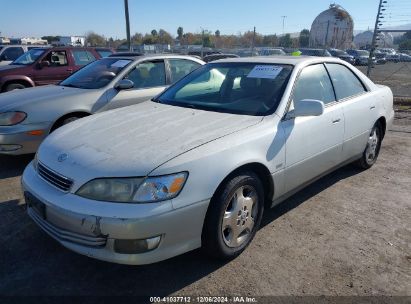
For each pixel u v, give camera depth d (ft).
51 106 15.92
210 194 8.45
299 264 9.55
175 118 10.62
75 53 33.68
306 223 11.69
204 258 9.68
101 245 7.84
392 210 12.73
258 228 10.59
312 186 14.71
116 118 11.03
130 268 9.28
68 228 8.13
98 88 17.60
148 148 8.57
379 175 16.03
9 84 30.48
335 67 13.79
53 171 8.64
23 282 8.70
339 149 13.21
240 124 9.96
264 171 10.12
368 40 182.29
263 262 9.61
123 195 7.73
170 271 9.18
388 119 16.55
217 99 12.12
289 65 12.06
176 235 8.09
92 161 8.30
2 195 13.21
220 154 8.72
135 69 18.76
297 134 10.87
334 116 12.54
